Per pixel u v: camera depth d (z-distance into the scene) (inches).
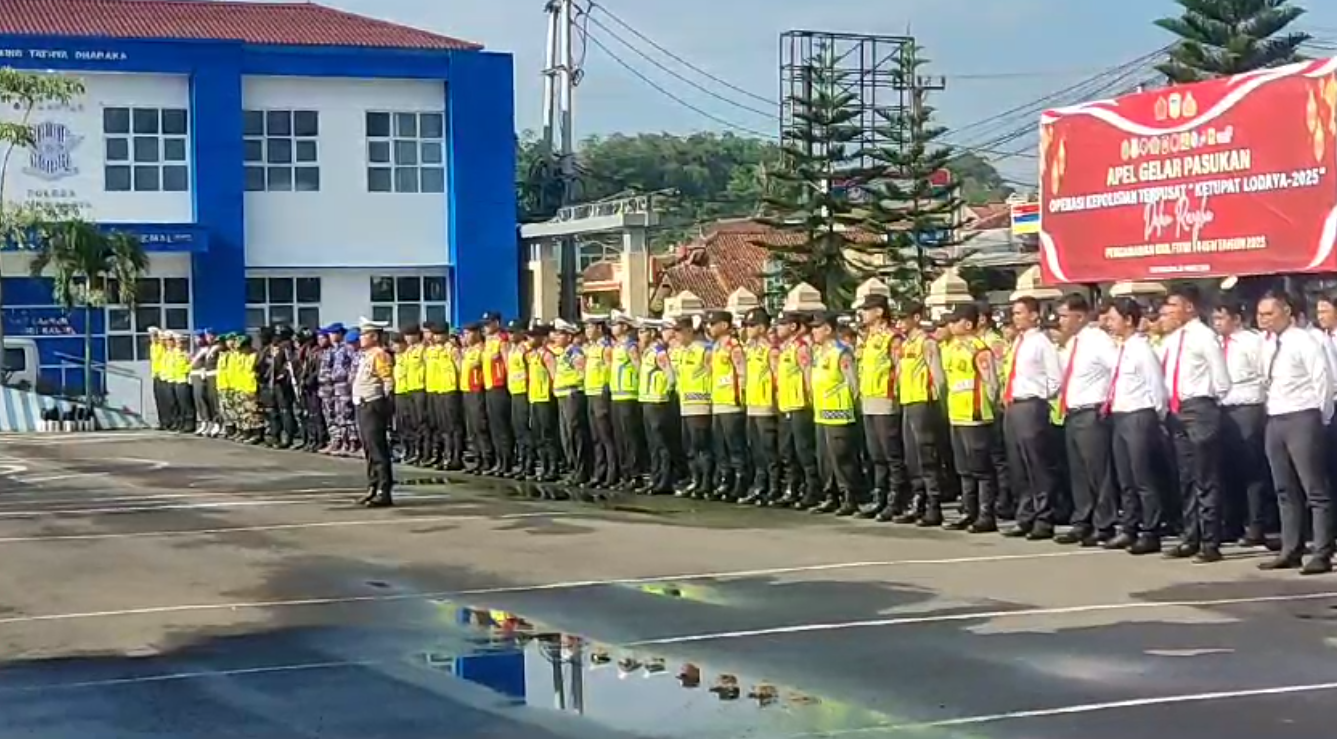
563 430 812.6
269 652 372.5
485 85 1749.5
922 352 597.6
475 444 885.8
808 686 325.1
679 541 558.9
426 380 928.3
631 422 765.3
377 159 1728.6
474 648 372.5
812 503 666.8
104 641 389.1
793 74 1856.5
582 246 2504.9
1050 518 557.3
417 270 1752.0
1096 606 412.8
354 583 475.2
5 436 1333.7
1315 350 469.1
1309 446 466.3
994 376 576.1
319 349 1085.1
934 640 370.0
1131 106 631.8
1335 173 538.0
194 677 346.0
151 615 424.8
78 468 957.2
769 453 684.1
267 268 1685.5
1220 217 588.4
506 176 1761.8
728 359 705.6
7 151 1557.6
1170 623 387.9
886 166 1852.9
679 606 423.5
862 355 624.1
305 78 1694.1
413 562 518.0
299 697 325.1
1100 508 538.3
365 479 847.7
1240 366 511.2
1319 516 468.8
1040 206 684.7
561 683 333.1
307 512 678.5
